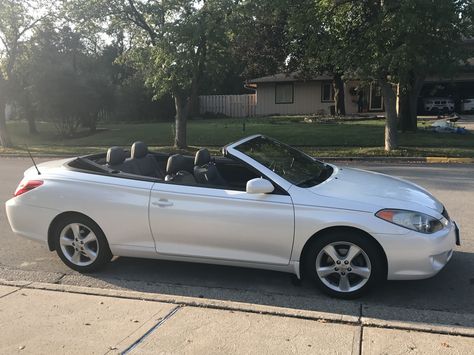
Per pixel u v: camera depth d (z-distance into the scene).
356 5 15.19
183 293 4.84
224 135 22.19
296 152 5.91
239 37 16.91
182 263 5.70
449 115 30.86
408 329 3.71
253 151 5.26
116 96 32.47
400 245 4.39
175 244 5.05
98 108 27.14
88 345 3.57
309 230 4.58
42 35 22.53
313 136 20.72
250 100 38.22
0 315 4.04
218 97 38.88
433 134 20.39
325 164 5.98
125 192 5.14
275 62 30.25
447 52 14.25
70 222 5.36
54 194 5.37
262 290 4.88
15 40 21.38
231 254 4.88
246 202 4.75
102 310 4.11
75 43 34.59
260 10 15.58
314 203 4.59
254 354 3.41
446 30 13.80
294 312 4.01
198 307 4.14
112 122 36.91
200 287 4.98
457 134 20.52
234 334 3.68
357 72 15.73
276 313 4.00
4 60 21.70
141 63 17.78
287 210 4.63
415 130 21.27
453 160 14.75
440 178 11.46
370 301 4.57
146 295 4.38
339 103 32.34
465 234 6.55
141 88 36.88
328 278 4.67
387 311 4.32
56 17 20.73
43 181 5.48
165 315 4.00
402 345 3.48
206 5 15.96
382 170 13.21
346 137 20.09
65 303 4.25
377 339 3.57
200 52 16.92
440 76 15.54
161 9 16.73
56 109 25.14
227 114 38.81
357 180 5.23
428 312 4.28
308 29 15.20
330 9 14.96
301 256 4.69
